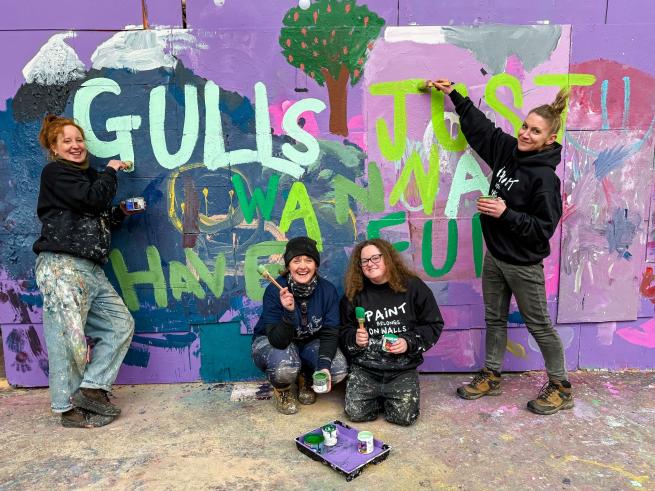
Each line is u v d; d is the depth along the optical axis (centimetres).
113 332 278
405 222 300
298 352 284
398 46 284
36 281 271
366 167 294
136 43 279
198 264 299
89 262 268
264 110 287
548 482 215
